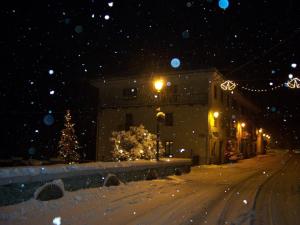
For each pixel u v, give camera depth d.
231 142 38.62
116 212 7.54
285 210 8.76
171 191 11.53
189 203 9.21
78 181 9.41
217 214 7.85
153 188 11.87
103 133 34.56
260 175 21.23
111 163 11.90
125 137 19.36
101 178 10.57
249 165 32.62
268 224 7.07
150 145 19.33
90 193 9.31
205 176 19.00
